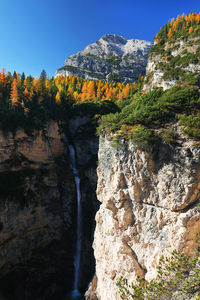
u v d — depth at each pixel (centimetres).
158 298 1465
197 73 2844
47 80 8038
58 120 6025
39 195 4422
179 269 1480
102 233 2488
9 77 6538
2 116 4556
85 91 9625
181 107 2298
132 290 1884
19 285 3612
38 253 4091
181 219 1623
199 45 4538
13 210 3853
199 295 1253
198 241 1568
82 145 6169
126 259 2023
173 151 1766
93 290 2791
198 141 1802
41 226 4281
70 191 5141
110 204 2230
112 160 2220
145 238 1945
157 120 2189
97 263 2658
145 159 1878
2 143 4356
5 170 4322
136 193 1997
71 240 4628
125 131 2180
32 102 5697
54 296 3775
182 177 1697
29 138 4872
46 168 5053
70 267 4269
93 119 6356
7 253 3638
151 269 1795
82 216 5003
